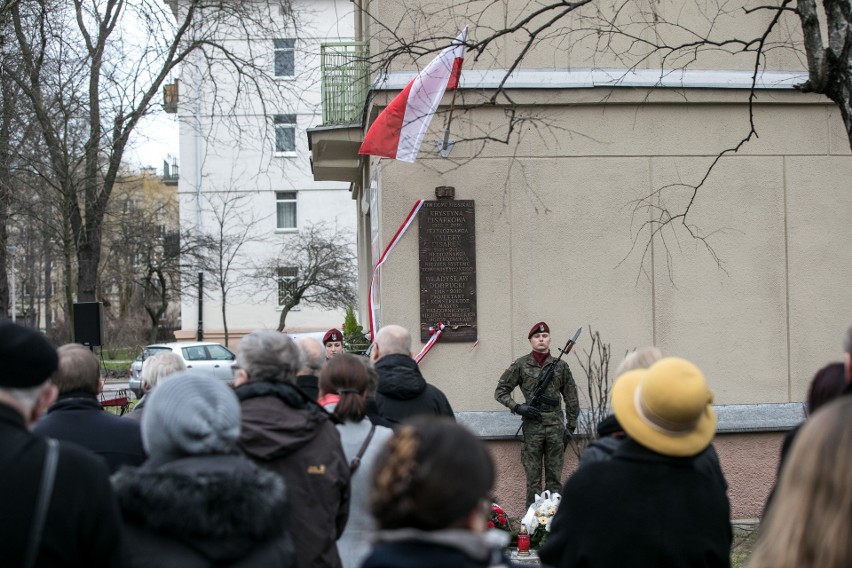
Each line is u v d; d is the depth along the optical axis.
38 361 2.46
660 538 2.90
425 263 8.16
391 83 8.27
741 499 8.28
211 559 2.35
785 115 8.55
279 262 35.19
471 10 8.34
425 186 8.22
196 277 34.62
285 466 3.49
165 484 2.37
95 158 17.17
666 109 8.45
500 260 8.24
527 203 8.28
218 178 35.78
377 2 8.57
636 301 8.34
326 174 12.30
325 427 3.68
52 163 16.16
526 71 8.33
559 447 7.80
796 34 8.59
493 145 8.27
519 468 8.12
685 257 8.42
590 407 8.23
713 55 8.53
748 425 8.24
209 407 2.61
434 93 7.52
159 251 36.38
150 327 42.81
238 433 2.68
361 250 15.55
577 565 2.99
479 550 1.78
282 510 2.50
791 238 8.52
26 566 2.20
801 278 8.52
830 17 5.64
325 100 10.15
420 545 1.74
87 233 17.48
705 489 2.99
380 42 8.45
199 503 2.34
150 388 4.81
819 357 8.50
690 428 2.95
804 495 1.63
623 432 3.21
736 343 8.42
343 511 3.77
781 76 8.52
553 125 8.27
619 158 8.39
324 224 36.25
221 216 35.81
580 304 8.30
